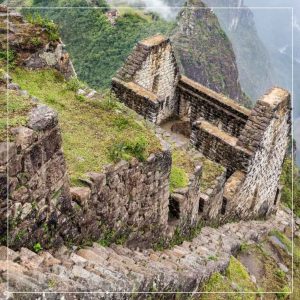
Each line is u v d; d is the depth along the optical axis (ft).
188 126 53.88
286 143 55.21
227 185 46.14
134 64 49.52
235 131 51.34
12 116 20.92
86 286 20.36
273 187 58.65
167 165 30.91
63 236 23.75
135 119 33.47
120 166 27.04
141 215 30.45
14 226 20.13
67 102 34.06
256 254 44.50
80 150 27.94
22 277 18.10
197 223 40.06
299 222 66.64
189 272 29.73
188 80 54.85
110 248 27.37
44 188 21.44
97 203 25.99
